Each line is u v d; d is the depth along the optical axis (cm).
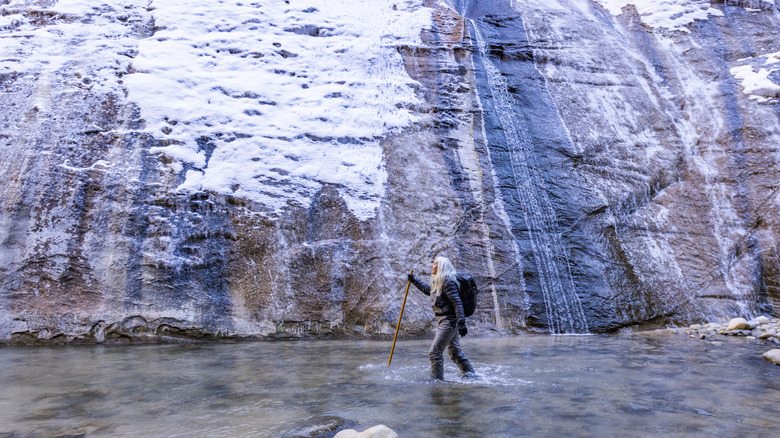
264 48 1179
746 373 534
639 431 340
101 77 1018
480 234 982
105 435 330
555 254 982
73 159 898
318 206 943
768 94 1239
